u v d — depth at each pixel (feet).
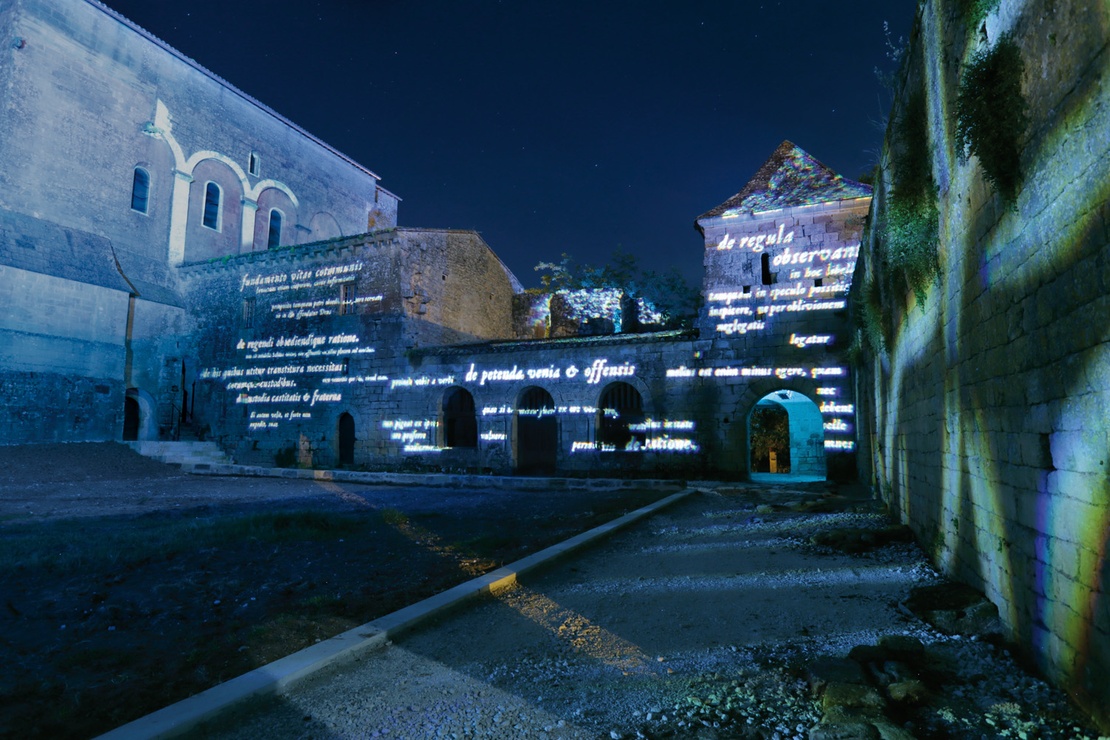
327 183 135.54
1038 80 12.92
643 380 71.61
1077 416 11.82
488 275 105.29
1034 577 14.20
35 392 81.66
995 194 15.71
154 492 61.05
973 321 18.20
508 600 22.03
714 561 27.53
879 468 42.78
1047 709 12.38
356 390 86.99
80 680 15.16
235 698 13.38
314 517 38.73
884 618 18.42
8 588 23.76
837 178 69.21
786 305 66.64
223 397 97.30
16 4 85.87
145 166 101.45
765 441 90.89
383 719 13.12
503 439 77.51
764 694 13.78
